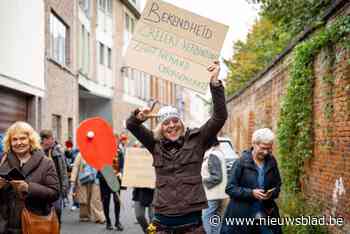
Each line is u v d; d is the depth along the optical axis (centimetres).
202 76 560
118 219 1202
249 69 3130
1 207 563
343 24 798
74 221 1345
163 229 504
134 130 521
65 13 2297
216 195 884
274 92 1560
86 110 3769
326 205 908
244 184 628
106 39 3619
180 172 502
